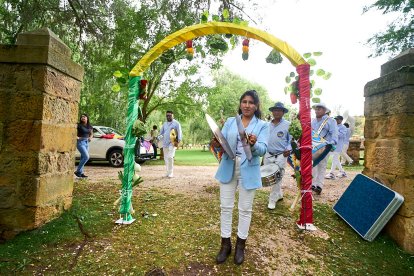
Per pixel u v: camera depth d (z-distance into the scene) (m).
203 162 14.36
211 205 4.80
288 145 4.79
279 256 3.33
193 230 3.79
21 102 3.49
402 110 3.79
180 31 4.19
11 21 8.73
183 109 17.05
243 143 2.75
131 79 4.10
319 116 5.87
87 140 7.60
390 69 4.19
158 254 3.17
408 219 3.63
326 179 8.38
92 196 5.12
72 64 4.15
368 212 3.96
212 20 4.39
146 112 16.55
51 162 3.77
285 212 4.64
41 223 3.60
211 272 2.93
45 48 3.46
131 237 3.52
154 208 4.59
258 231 3.88
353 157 12.99
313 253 3.46
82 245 3.30
